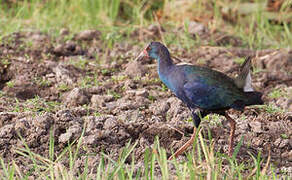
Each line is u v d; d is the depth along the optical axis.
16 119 11.88
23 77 14.73
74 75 15.10
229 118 11.09
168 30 18.78
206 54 17.00
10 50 16.34
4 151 10.96
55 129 11.33
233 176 9.62
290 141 11.53
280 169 10.45
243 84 10.91
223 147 11.18
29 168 10.36
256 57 16.83
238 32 19.27
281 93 14.36
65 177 9.42
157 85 14.62
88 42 17.81
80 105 13.23
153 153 9.27
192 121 11.98
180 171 9.90
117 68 15.86
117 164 9.42
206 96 10.73
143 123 11.77
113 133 11.38
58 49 16.69
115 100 13.56
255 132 11.81
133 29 18.83
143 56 11.62
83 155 10.72
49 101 13.58
